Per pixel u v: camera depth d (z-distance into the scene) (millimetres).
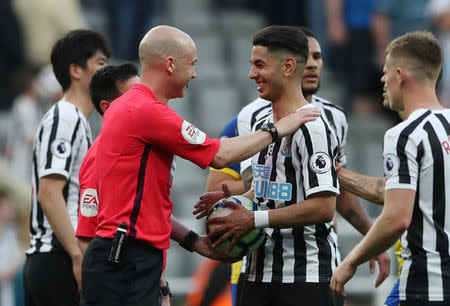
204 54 43438
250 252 15281
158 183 14469
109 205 14352
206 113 39938
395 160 14586
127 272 14195
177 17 45031
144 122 14281
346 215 18250
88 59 17922
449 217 14594
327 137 14922
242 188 17422
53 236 17375
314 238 15516
